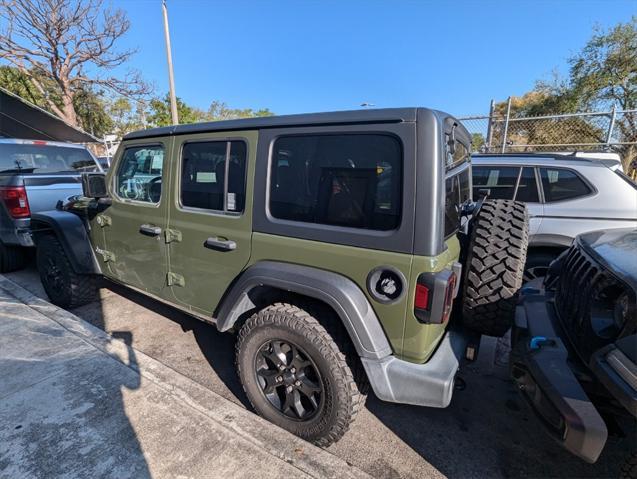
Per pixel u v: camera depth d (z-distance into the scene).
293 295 2.10
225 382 2.66
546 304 2.13
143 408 2.10
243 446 1.85
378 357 1.71
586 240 2.18
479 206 2.35
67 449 1.81
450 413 2.40
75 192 5.07
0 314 3.29
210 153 2.27
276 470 1.71
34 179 4.67
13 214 4.50
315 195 1.86
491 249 1.94
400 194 1.62
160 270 2.69
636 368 1.25
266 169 2.00
